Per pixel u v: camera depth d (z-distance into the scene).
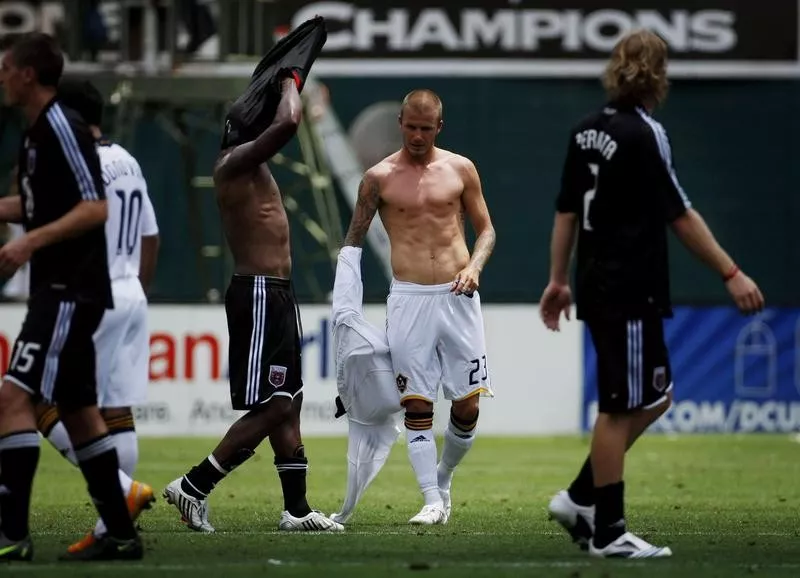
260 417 28.94
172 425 58.97
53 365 22.69
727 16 72.69
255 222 29.03
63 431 27.08
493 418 61.25
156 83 63.22
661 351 24.00
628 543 24.50
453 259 30.84
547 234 71.75
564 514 25.22
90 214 22.53
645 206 23.92
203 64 65.50
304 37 29.59
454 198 30.92
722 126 72.62
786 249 72.50
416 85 72.31
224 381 59.22
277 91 29.02
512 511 34.38
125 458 27.53
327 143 71.50
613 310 23.88
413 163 31.06
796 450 55.47
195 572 22.50
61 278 22.78
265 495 38.69
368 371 30.11
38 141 22.72
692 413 61.81
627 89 24.28
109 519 23.58
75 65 64.06
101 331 27.03
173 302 59.00
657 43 24.38
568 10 72.44
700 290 71.00
